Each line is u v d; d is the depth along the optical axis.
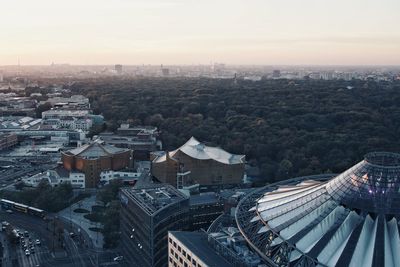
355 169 194.50
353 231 172.25
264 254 177.50
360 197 182.12
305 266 165.12
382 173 186.25
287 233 180.00
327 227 176.50
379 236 168.00
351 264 159.38
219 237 199.25
